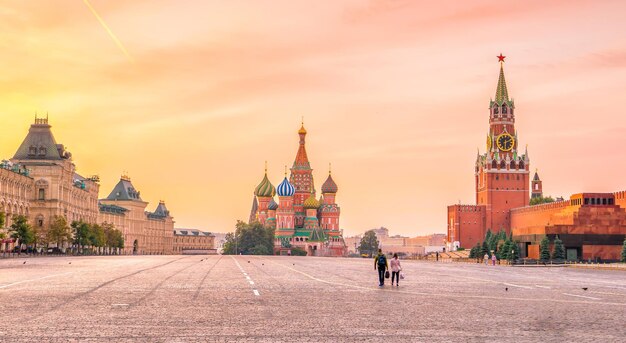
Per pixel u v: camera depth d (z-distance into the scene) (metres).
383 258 49.91
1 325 24.02
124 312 28.53
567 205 198.25
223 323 25.27
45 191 188.38
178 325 24.56
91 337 21.41
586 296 40.69
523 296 40.25
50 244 186.00
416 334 22.77
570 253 166.00
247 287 45.44
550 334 22.84
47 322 24.94
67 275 59.50
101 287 43.53
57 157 198.25
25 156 196.75
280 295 38.81
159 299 34.97
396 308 31.62
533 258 173.12
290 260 145.50
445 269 99.50
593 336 22.41
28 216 184.00
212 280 53.53
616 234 166.50
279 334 22.50
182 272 68.25
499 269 103.31
